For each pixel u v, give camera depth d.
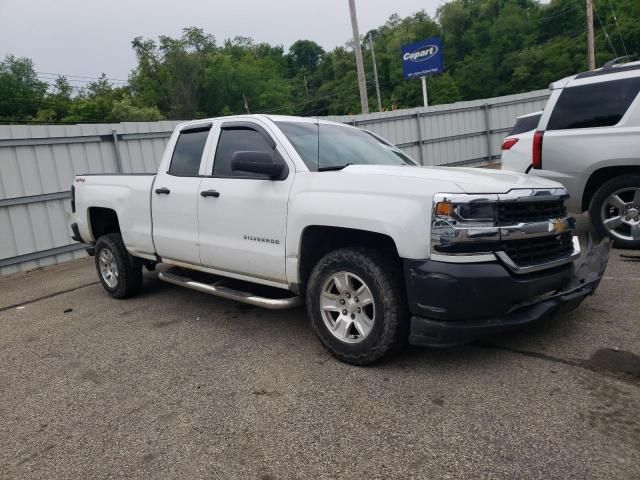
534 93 18.66
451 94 61.50
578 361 3.38
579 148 6.02
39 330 5.12
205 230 4.54
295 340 4.22
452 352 3.68
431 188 3.17
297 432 2.83
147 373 3.80
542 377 3.21
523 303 3.24
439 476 2.36
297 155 3.95
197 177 4.67
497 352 3.63
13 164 8.80
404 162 4.62
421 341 3.17
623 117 5.74
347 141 4.54
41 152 9.15
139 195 5.27
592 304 4.43
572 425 2.67
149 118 58.00
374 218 3.29
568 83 6.20
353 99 67.88
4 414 3.33
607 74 5.91
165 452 2.75
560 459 2.41
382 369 3.48
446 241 3.03
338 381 3.38
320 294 3.67
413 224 3.13
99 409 3.30
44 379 3.85
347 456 2.58
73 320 5.34
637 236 5.79
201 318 5.01
